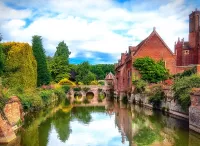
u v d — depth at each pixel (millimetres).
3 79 27703
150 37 49125
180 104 26391
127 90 52188
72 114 32812
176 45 68688
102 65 134750
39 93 35719
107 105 45719
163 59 48938
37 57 50031
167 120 26500
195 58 65312
